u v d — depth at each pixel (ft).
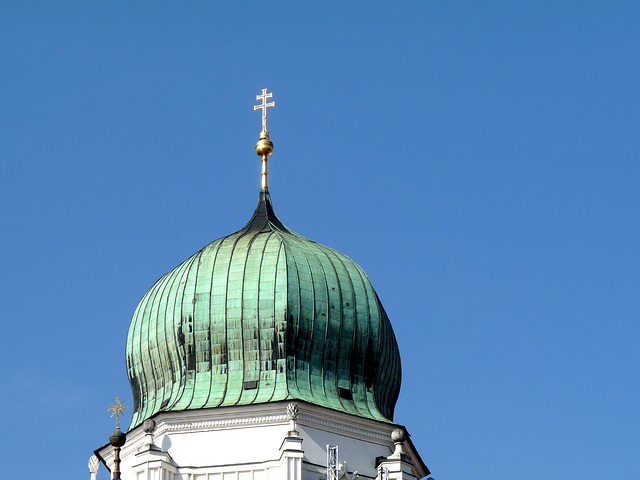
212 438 373.61
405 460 371.35
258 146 427.33
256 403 373.20
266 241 397.19
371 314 393.50
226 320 385.09
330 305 388.78
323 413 375.25
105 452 392.27
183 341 386.73
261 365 382.01
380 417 384.06
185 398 380.37
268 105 433.89
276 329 383.04
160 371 390.83
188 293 389.60
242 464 368.89
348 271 398.21
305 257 394.93
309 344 384.68
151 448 369.91
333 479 365.20
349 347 388.57
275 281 386.93
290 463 361.92
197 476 370.32
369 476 375.66
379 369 393.50
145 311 398.42
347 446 376.89
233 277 388.98
